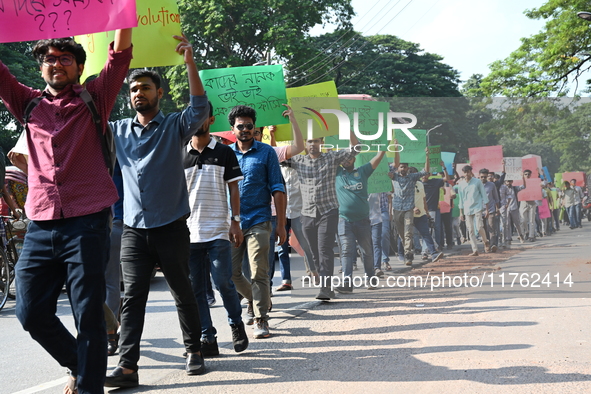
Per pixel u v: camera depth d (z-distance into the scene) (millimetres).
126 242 3768
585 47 18359
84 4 3027
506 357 3795
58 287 3088
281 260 7383
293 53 23672
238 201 4535
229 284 4363
